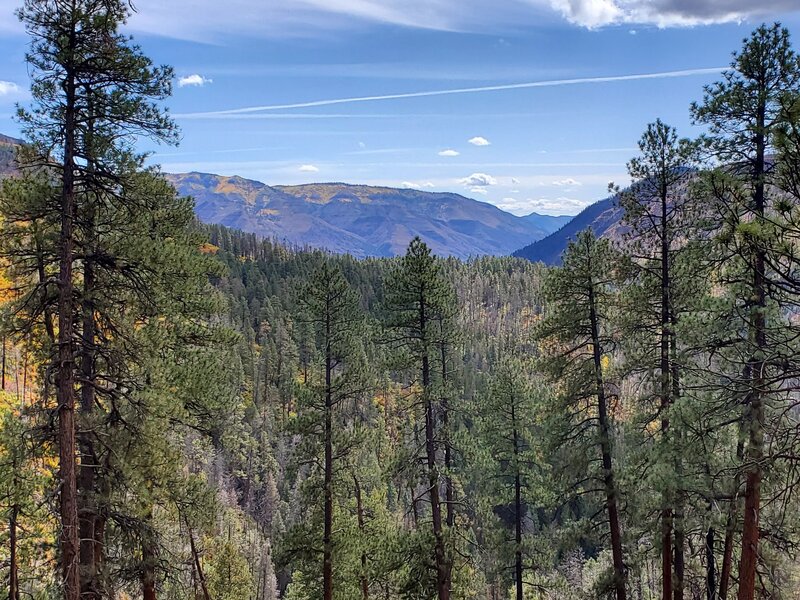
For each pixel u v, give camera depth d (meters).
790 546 13.40
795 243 9.23
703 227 13.64
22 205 10.48
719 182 11.66
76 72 10.95
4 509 13.27
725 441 14.11
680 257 14.88
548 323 17.64
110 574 13.35
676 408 12.16
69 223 11.03
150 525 13.65
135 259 11.88
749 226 9.47
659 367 15.47
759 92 11.77
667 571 15.71
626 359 15.98
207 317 16.53
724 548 16.16
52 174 11.11
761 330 10.45
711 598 16.02
